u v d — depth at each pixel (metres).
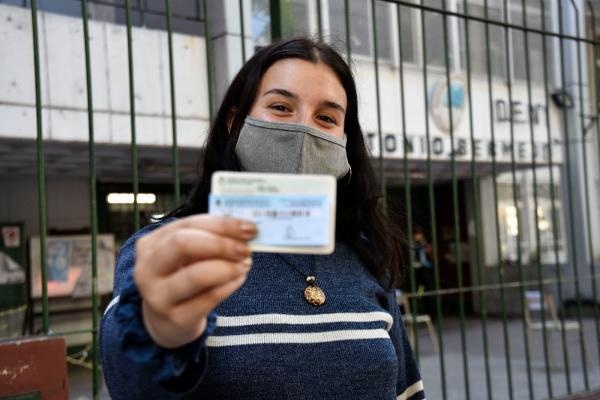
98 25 6.06
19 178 7.99
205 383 1.11
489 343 8.80
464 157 8.89
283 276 1.27
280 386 1.14
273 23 2.79
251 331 1.17
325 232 0.83
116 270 1.14
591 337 8.86
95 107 5.98
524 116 9.49
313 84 1.33
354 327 1.27
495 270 11.45
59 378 1.79
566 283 10.71
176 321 0.77
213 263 0.74
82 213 8.38
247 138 1.32
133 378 0.89
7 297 7.17
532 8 9.20
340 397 1.19
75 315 7.46
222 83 6.30
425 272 11.74
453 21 8.99
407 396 1.60
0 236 7.19
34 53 2.03
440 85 8.73
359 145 1.57
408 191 3.00
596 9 7.91
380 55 8.13
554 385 5.98
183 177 8.27
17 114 5.57
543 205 11.06
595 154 10.39
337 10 7.37
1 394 1.70
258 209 0.83
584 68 9.74
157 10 6.68
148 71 6.25
